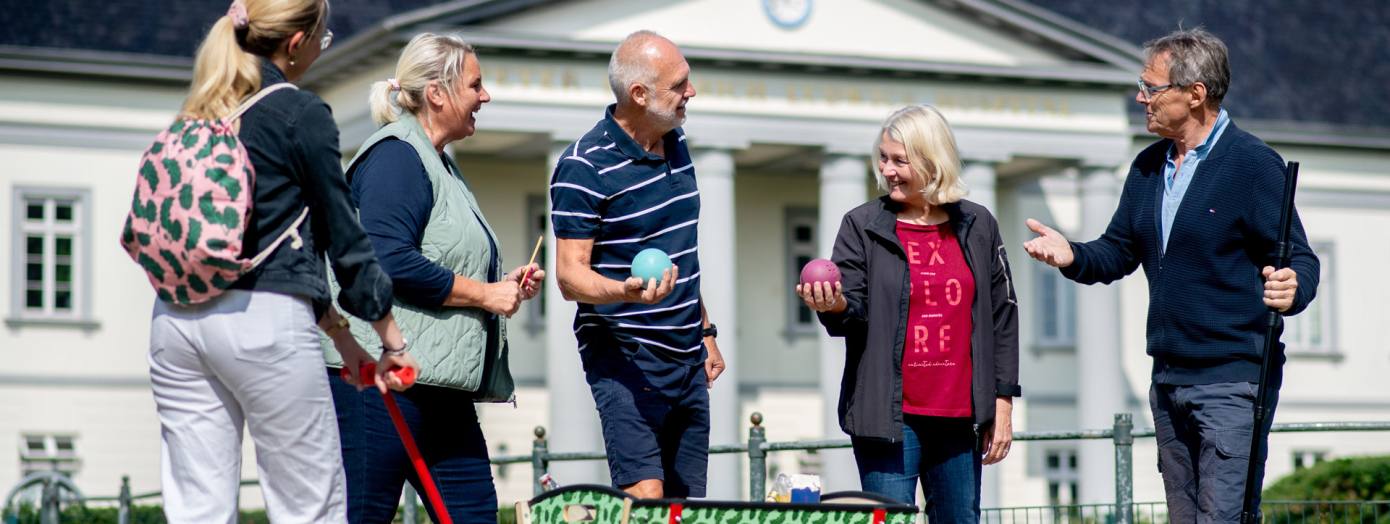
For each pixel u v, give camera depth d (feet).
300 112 20.52
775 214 134.00
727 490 113.91
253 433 20.86
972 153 120.98
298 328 20.57
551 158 111.24
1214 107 26.91
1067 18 148.66
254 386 20.48
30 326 123.13
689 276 26.53
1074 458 139.03
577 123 111.24
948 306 27.22
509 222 125.59
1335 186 148.05
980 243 27.53
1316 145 147.95
